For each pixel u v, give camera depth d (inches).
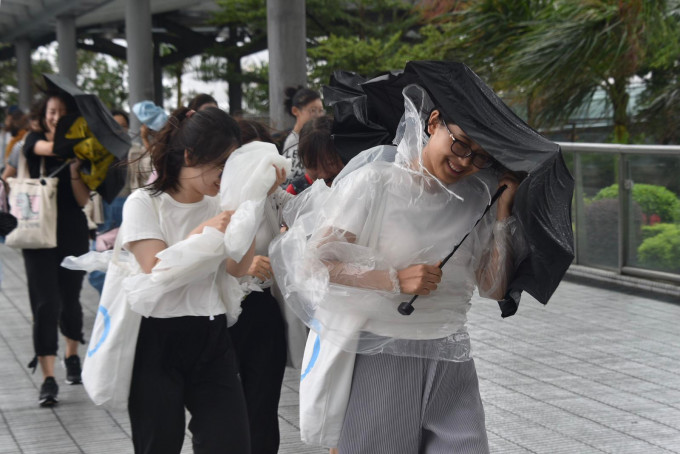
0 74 1494.8
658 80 415.2
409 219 106.8
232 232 114.5
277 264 111.7
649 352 240.7
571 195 106.5
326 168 147.6
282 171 121.1
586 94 399.9
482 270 112.3
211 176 119.7
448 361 110.4
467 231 108.0
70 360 225.9
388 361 109.4
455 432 109.4
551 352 243.1
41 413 201.8
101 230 304.7
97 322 121.8
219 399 121.5
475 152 102.3
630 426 183.9
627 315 286.2
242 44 1087.0
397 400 109.3
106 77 1370.6
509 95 405.7
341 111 133.1
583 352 242.2
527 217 100.4
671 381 214.1
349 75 144.9
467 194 108.4
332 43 809.5
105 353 119.2
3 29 1079.0
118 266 122.7
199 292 120.6
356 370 111.0
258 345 144.9
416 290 104.4
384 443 109.8
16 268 415.2
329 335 108.7
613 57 374.0
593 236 350.0
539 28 386.3
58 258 213.0
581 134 428.1
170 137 120.5
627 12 362.6
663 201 318.3
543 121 406.6
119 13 967.6
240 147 121.5
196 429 121.6
